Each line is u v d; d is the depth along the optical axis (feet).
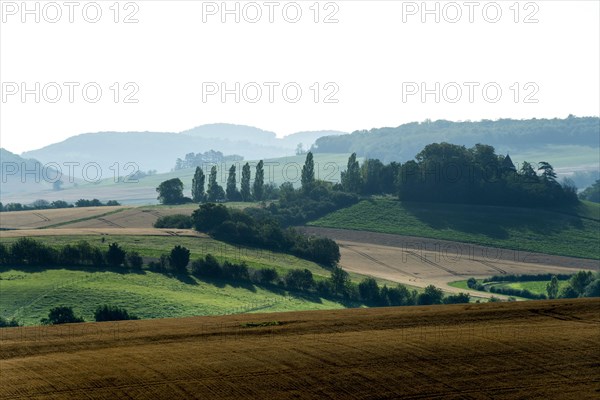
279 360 153.17
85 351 162.50
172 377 142.51
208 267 490.90
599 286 509.76
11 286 431.02
